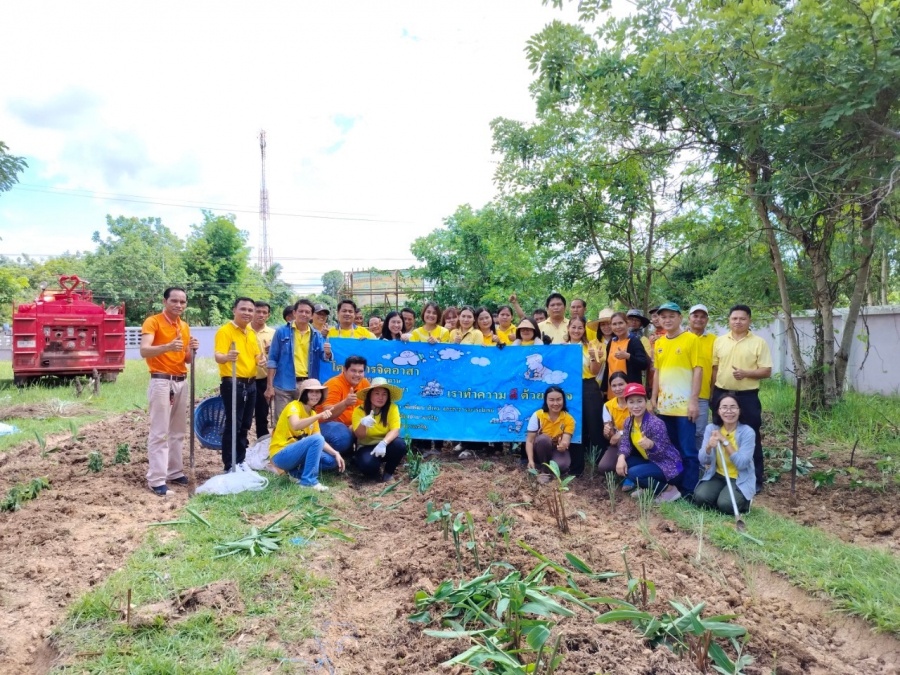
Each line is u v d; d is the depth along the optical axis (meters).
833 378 9.23
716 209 10.55
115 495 5.95
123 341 15.31
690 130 7.43
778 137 6.29
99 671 3.26
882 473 6.65
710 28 6.29
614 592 4.01
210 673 3.24
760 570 4.61
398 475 7.05
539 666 3.21
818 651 3.64
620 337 7.15
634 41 7.37
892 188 5.96
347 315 8.27
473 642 3.45
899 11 5.05
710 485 5.86
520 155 11.36
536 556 4.33
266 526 5.16
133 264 39.22
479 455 7.89
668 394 6.52
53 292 15.73
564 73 7.63
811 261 9.23
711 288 11.52
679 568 4.52
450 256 19.05
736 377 6.11
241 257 45.41
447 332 8.40
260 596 4.03
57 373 14.54
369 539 5.20
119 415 10.95
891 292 16.39
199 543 4.79
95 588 4.05
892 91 5.52
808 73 5.54
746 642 3.59
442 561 4.45
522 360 7.78
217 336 6.76
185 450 7.93
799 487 6.57
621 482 6.75
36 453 7.81
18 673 3.34
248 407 7.02
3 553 4.68
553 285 12.38
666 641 3.52
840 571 4.41
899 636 3.66
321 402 7.18
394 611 3.94
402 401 7.91
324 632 3.69
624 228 11.17
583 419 7.58
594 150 10.40
